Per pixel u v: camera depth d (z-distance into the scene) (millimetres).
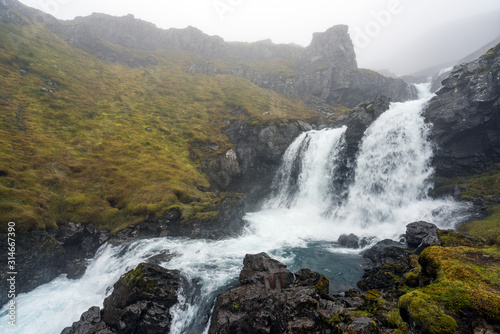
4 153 28125
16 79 45625
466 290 8406
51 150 33531
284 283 17391
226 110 66938
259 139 50156
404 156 35688
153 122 53500
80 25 82375
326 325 11805
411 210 31109
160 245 25922
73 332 14703
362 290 17906
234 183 46688
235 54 113812
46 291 19844
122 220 28766
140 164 38594
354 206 38281
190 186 38031
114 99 57562
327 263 22953
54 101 45250
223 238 28906
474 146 31703
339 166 42438
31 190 25516
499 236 18250
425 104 37906
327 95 83500
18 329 15992
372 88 83875
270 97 79562
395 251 21359
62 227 25078
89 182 31984
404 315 8742
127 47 99688
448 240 17656
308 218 39031
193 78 85500
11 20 67875
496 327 7176
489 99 30250
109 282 20422
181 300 17141
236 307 14680
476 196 26688
